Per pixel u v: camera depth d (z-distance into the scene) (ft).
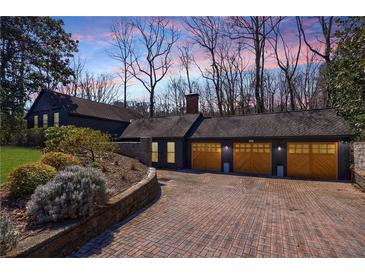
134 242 13.42
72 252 12.06
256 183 34.24
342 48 26.89
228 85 88.69
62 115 61.41
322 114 42.57
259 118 49.65
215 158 49.65
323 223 16.84
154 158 56.85
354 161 34.47
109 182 21.75
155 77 93.86
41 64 68.49
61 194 13.39
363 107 27.66
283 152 41.88
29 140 56.24
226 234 14.69
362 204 22.25
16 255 9.23
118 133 68.39
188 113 63.21
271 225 16.37
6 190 15.58
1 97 59.21
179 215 18.54
